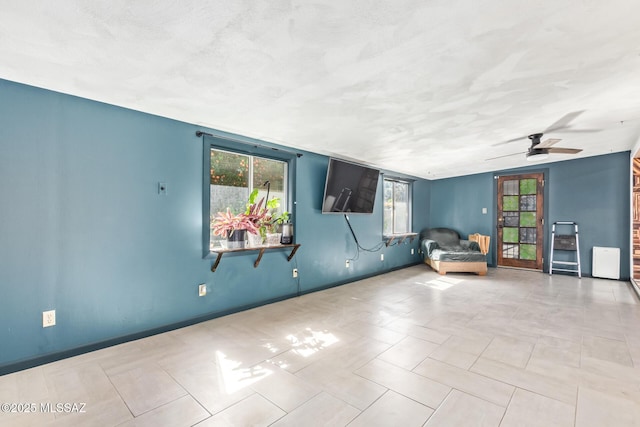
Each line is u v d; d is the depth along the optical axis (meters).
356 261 5.17
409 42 1.67
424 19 1.47
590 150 4.85
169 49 1.71
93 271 2.50
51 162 2.31
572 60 1.89
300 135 3.51
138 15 1.40
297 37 1.61
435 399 1.85
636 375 2.13
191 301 3.10
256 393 1.91
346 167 4.61
